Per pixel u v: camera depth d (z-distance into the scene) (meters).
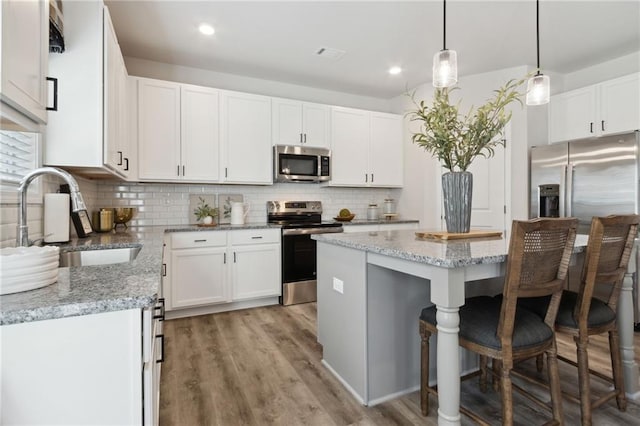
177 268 3.20
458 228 2.12
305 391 1.99
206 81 3.87
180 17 2.77
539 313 1.70
